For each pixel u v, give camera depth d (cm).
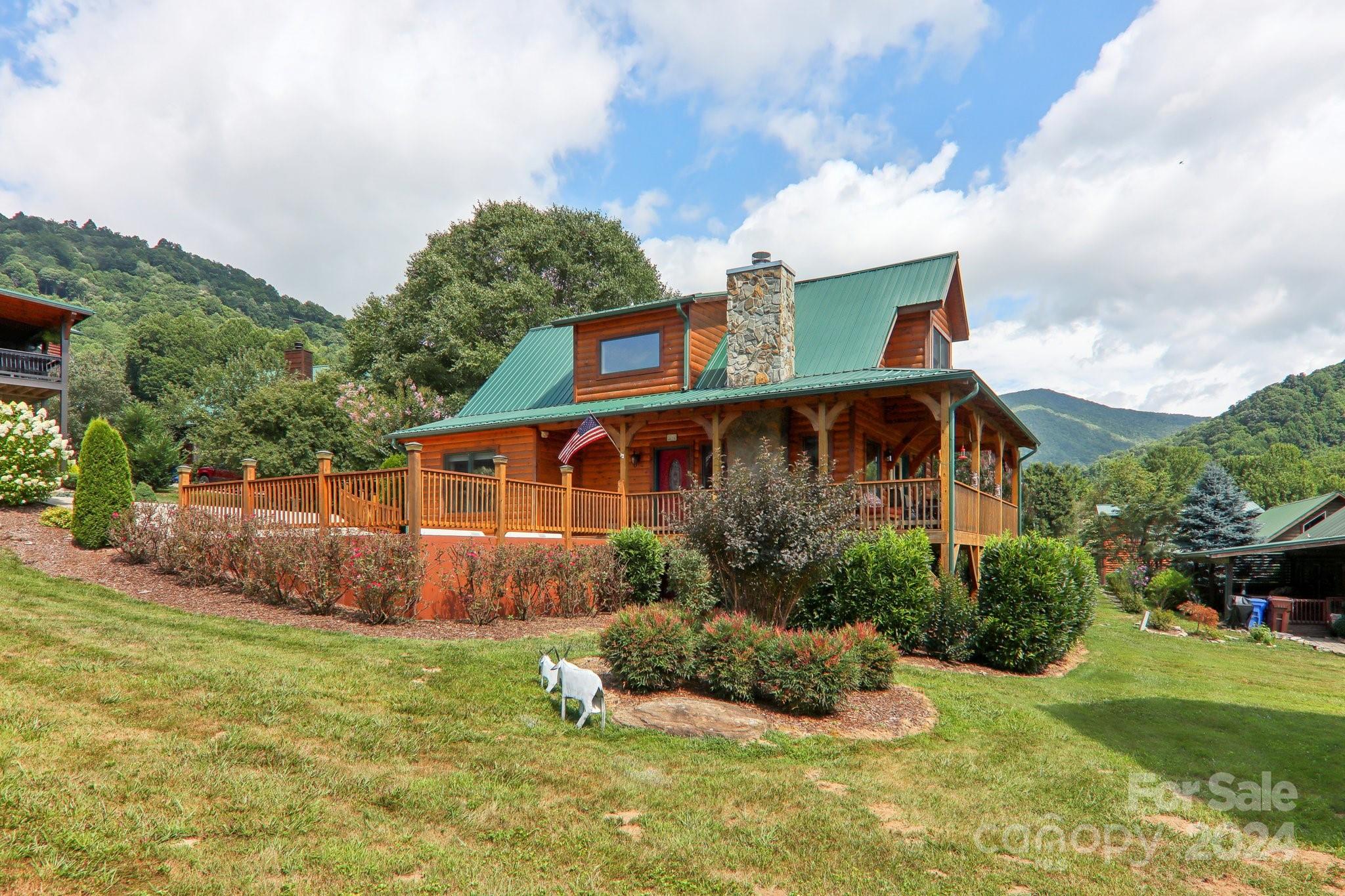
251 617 1032
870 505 1476
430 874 414
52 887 352
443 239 3800
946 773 660
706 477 1797
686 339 1814
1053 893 458
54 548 1340
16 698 587
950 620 1174
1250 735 859
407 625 1057
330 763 548
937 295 1816
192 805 451
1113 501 5781
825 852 489
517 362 2331
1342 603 2575
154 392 6141
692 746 679
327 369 4494
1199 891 477
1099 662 1360
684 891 427
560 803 531
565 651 941
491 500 1283
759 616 938
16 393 2406
